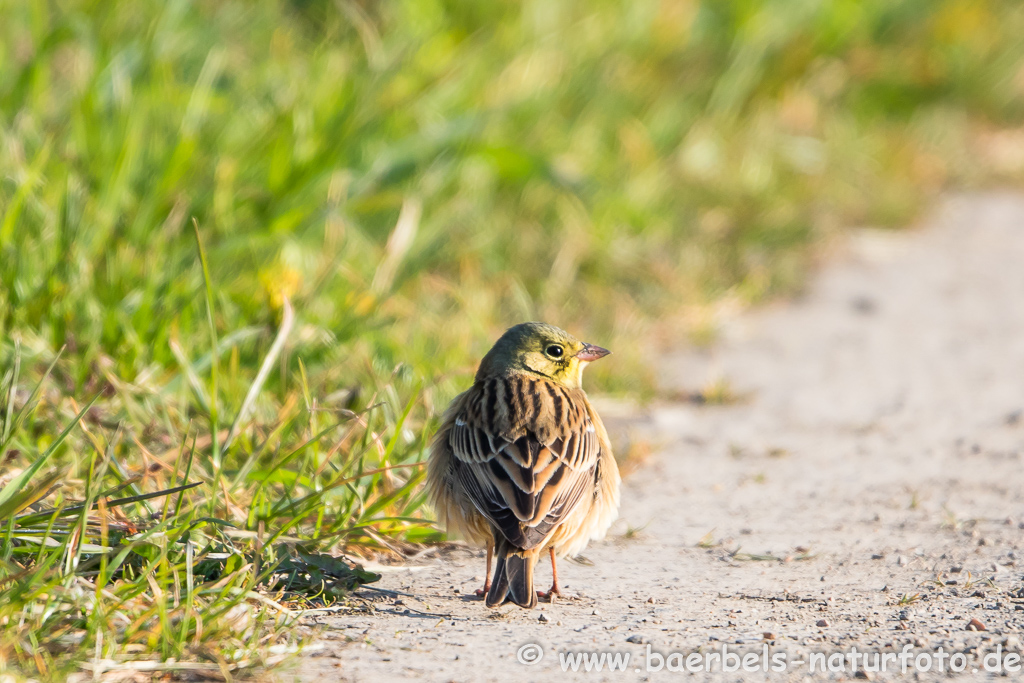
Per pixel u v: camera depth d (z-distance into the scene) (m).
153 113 13.58
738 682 6.28
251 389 8.98
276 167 13.62
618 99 19.88
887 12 26.27
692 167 19.70
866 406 12.79
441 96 17.02
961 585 7.96
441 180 15.66
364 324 11.96
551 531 7.20
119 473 8.02
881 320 16.00
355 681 6.12
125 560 7.19
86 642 6.00
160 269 11.08
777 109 22.81
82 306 10.29
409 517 8.44
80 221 10.95
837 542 8.95
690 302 16.00
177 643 6.09
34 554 6.89
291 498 8.28
